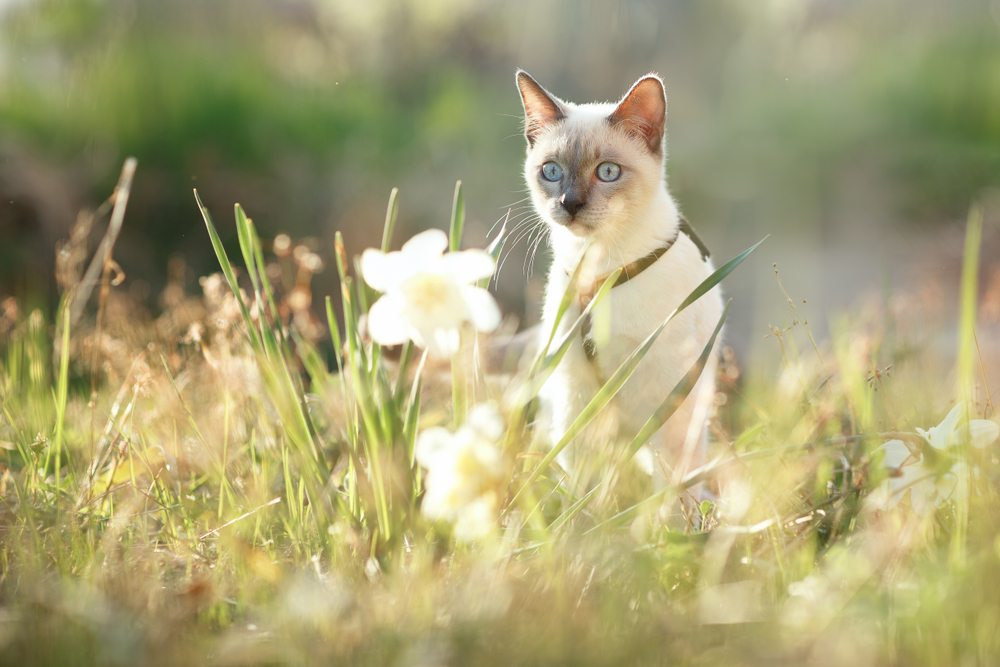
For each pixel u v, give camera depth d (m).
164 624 1.52
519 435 1.60
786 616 1.52
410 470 1.58
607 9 6.99
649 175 1.79
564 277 1.79
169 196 3.92
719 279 1.60
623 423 1.66
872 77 6.62
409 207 4.25
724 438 1.67
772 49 7.45
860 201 5.23
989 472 1.60
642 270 1.75
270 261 3.40
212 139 4.21
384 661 1.50
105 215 3.63
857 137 5.88
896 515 1.59
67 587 1.54
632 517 1.58
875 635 1.50
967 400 1.59
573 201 1.78
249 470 1.70
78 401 1.88
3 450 1.78
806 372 1.84
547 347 1.60
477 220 4.22
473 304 1.54
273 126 4.50
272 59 5.54
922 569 1.54
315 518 1.61
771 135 6.13
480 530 1.54
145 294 3.04
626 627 1.52
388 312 1.54
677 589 1.57
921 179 5.27
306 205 4.16
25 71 4.16
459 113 5.73
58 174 3.66
